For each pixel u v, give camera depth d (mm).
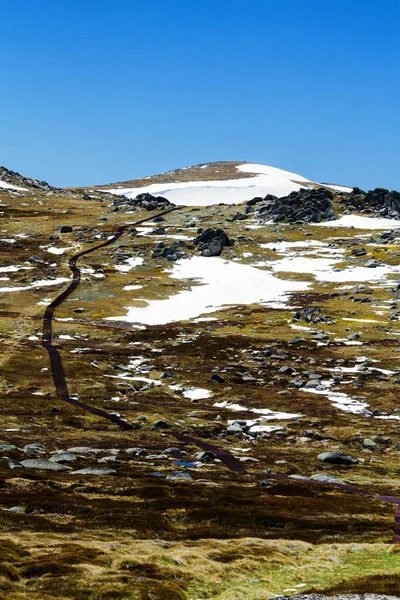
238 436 69438
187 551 29266
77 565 25562
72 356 103625
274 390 87750
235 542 32312
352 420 73062
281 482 49594
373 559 29312
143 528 34562
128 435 67125
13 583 23016
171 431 70312
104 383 89688
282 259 191250
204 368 99062
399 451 63406
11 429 65938
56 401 79000
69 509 36750
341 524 37281
